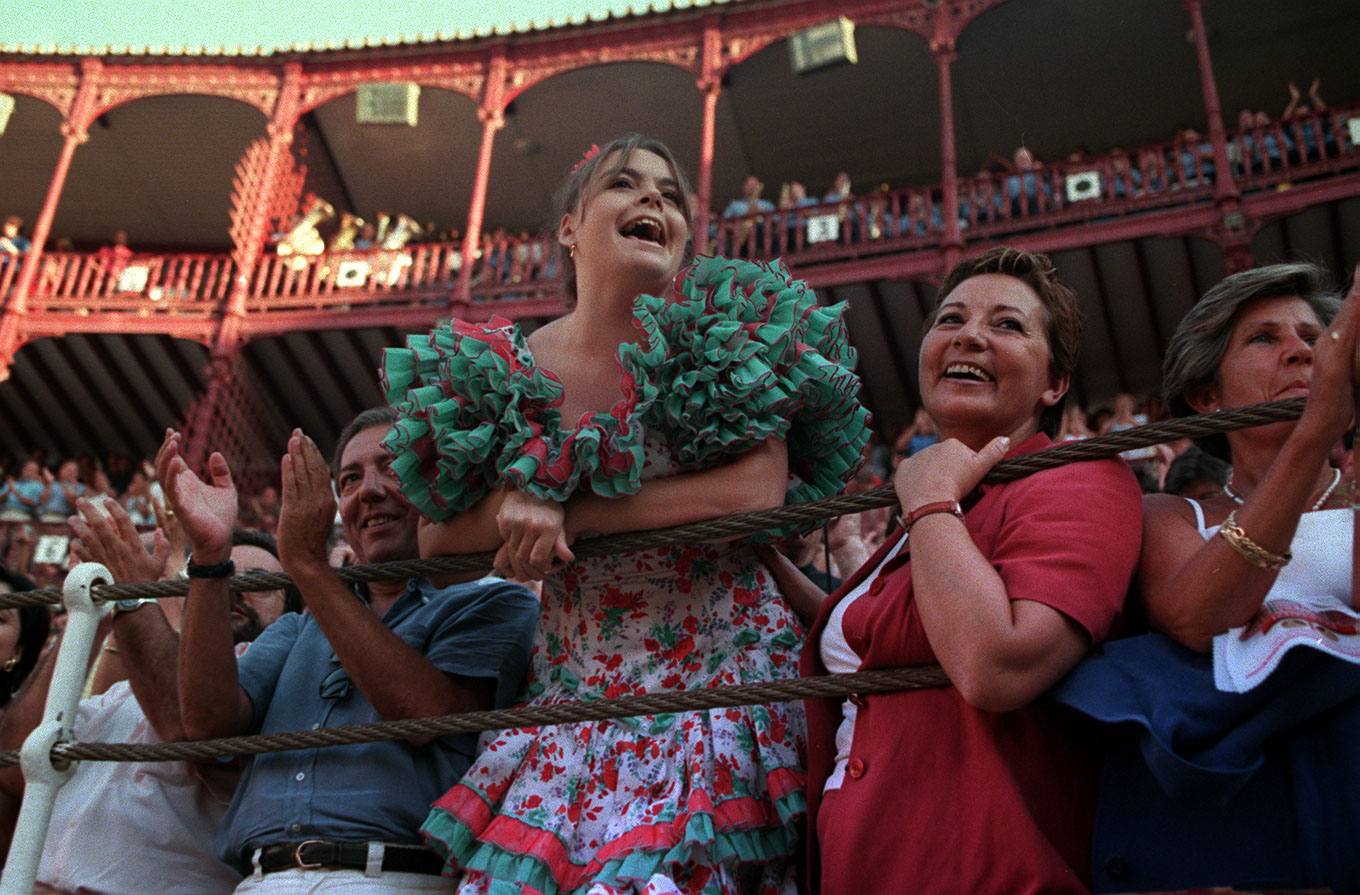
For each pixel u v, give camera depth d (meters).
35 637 3.75
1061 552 1.65
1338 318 1.50
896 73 17.22
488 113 17.27
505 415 1.98
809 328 2.12
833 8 16.22
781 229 15.48
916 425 12.59
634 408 1.94
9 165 20.03
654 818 1.87
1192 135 14.33
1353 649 1.52
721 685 2.00
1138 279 14.77
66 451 19.28
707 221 15.64
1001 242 14.77
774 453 2.05
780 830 1.94
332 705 2.41
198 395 18.09
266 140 18.56
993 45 16.70
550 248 16.25
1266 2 15.85
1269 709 1.53
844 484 2.27
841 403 2.13
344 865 2.15
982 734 1.65
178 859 2.71
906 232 15.57
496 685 2.32
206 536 2.28
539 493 1.91
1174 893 1.36
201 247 21.67
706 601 2.09
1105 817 1.59
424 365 2.11
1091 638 1.61
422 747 2.28
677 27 16.86
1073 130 18.11
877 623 1.79
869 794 1.70
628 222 2.24
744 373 1.94
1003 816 1.57
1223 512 1.86
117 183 20.31
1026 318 2.11
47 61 18.20
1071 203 14.52
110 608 2.49
